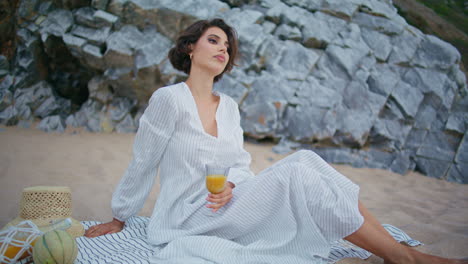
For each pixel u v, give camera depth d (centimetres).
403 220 375
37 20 715
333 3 761
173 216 247
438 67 741
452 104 721
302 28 729
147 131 249
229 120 270
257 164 576
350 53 720
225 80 681
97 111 727
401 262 206
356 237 212
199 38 265
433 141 688
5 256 212
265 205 224
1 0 709
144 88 701
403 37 762
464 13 995
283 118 672
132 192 261
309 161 236
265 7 748
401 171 653
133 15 680
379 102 695
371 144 691
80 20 698
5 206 347
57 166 491
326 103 675
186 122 247
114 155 564
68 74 782
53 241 196
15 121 686
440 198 505
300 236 219
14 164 481
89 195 398
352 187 224
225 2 752
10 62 737
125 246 244
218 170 209
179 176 252
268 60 705
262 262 208
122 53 665
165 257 218
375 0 805
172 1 672
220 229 232
